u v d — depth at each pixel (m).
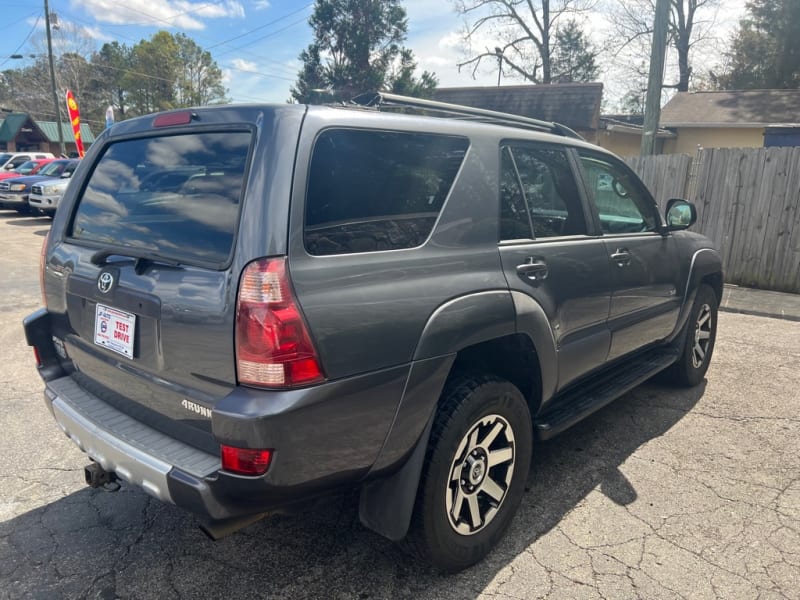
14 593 2.41
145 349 2.20
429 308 2.24
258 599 2.40
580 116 17.97
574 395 3.36
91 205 2.65
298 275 1.90
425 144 2.42
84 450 2.35
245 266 1.88
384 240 2.18
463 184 2.51
